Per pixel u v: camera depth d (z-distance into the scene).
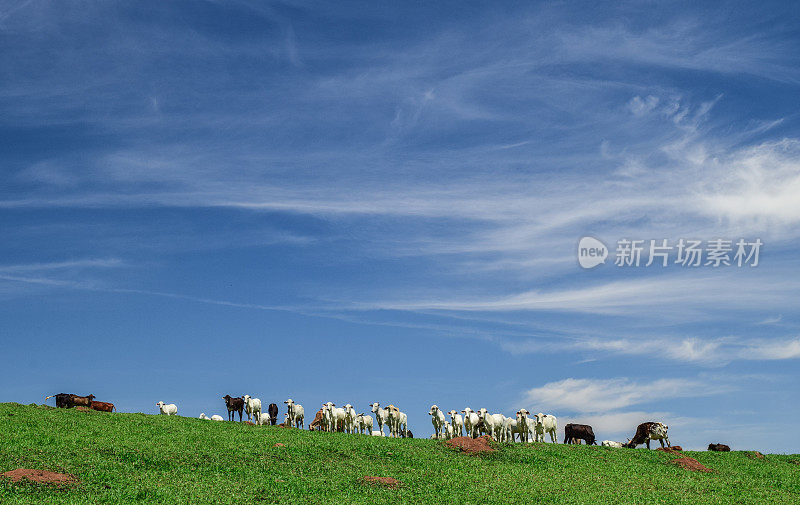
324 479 31.42
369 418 54.34
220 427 45.06
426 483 32.53
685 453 46.94
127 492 26.77
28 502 24.16
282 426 49.72
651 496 32.44
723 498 33.06
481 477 34.28
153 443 36.19
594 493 32.28
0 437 34.56
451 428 50.50
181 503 25.72
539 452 41.97
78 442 35.03
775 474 40.94
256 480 30.36
